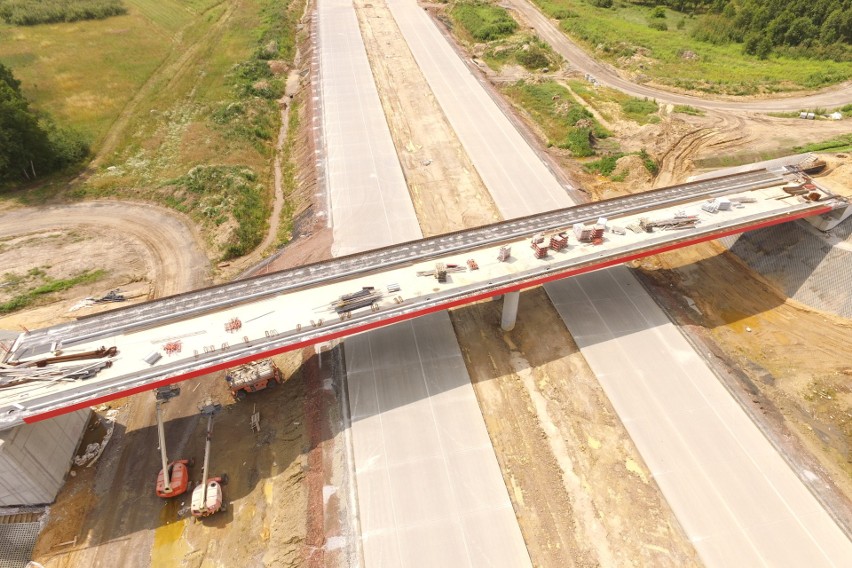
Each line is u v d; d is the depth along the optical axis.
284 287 31.48
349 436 30.31
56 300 39.31
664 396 32.34
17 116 48.50
